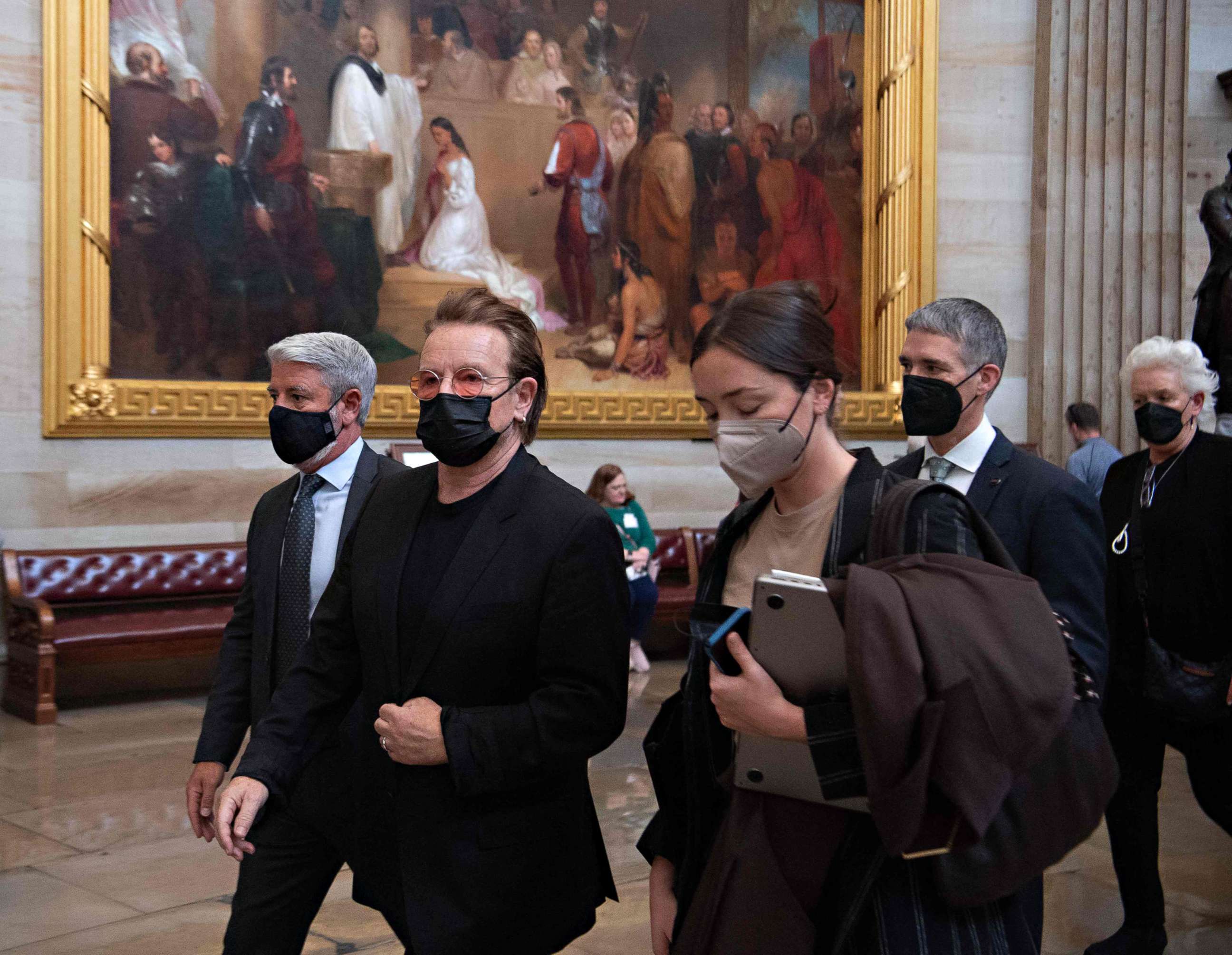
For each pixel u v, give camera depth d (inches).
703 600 73.1
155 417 307.1
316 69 328.8
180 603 311.7
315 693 88.1
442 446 80.4
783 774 61.6
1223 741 133.3
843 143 385.1
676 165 367.9
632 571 319.9
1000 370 107.3
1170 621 133.1
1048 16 392.5
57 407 298.8
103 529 306.7
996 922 61.1
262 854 95.3
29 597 281.3
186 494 315.0
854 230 387.2
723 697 59.8
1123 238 396.2
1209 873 170.9
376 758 88.2
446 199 343.9
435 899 77.9
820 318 66.6
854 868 59.9
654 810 197.9
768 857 61.4
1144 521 136.6
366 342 335.3
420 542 84.4
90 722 272.5
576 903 82.6
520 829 79.7
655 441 368.8
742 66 374.0
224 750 103.1
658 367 367.9
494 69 348.5
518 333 84.0
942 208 392.2
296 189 327.0
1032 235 399.5
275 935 94.5
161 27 311.1
